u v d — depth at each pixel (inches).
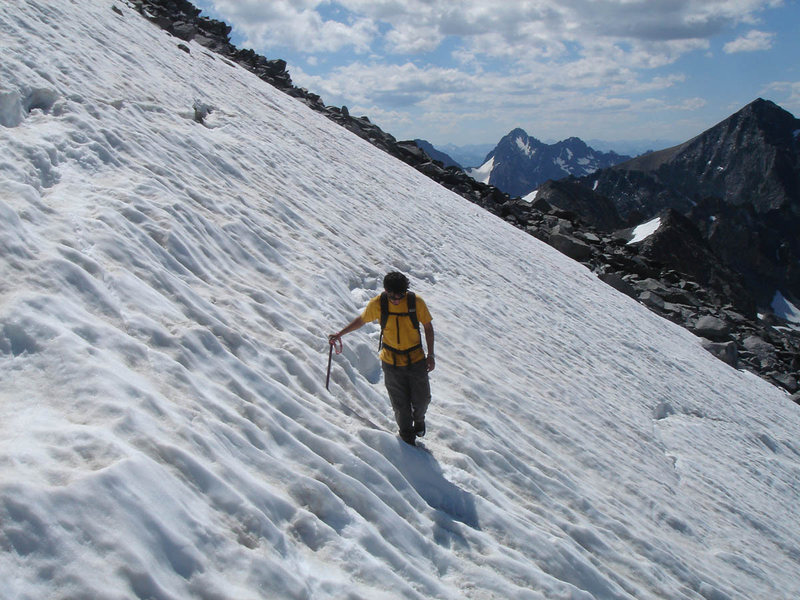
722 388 738.2
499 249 794.8
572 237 1391.5
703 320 1136.8
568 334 593.0
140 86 471.8
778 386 1050.1
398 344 227.3
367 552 161.6
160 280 232.1
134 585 113.4
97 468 129.7
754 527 382.0
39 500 114.1
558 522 241.8
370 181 725.3
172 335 201.9
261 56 1378.0
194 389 182.4
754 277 7800.2
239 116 605.3
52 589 105.0
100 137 325.7
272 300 284.5
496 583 177.3
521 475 260.1
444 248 629.0
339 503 171.5
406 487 203.5
